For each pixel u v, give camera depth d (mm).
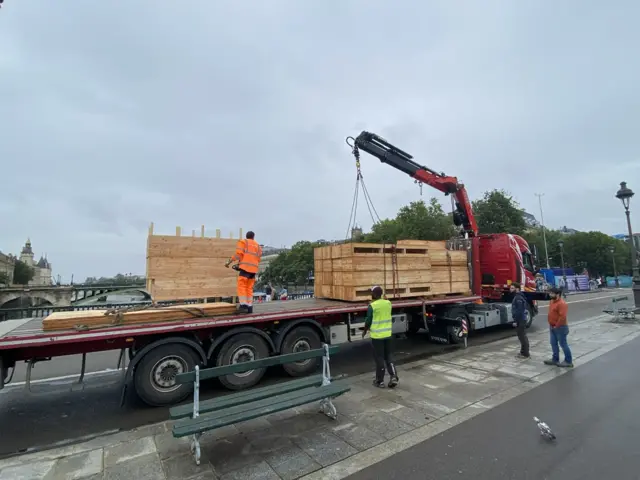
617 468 3646
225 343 6363
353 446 4160
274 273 66062
